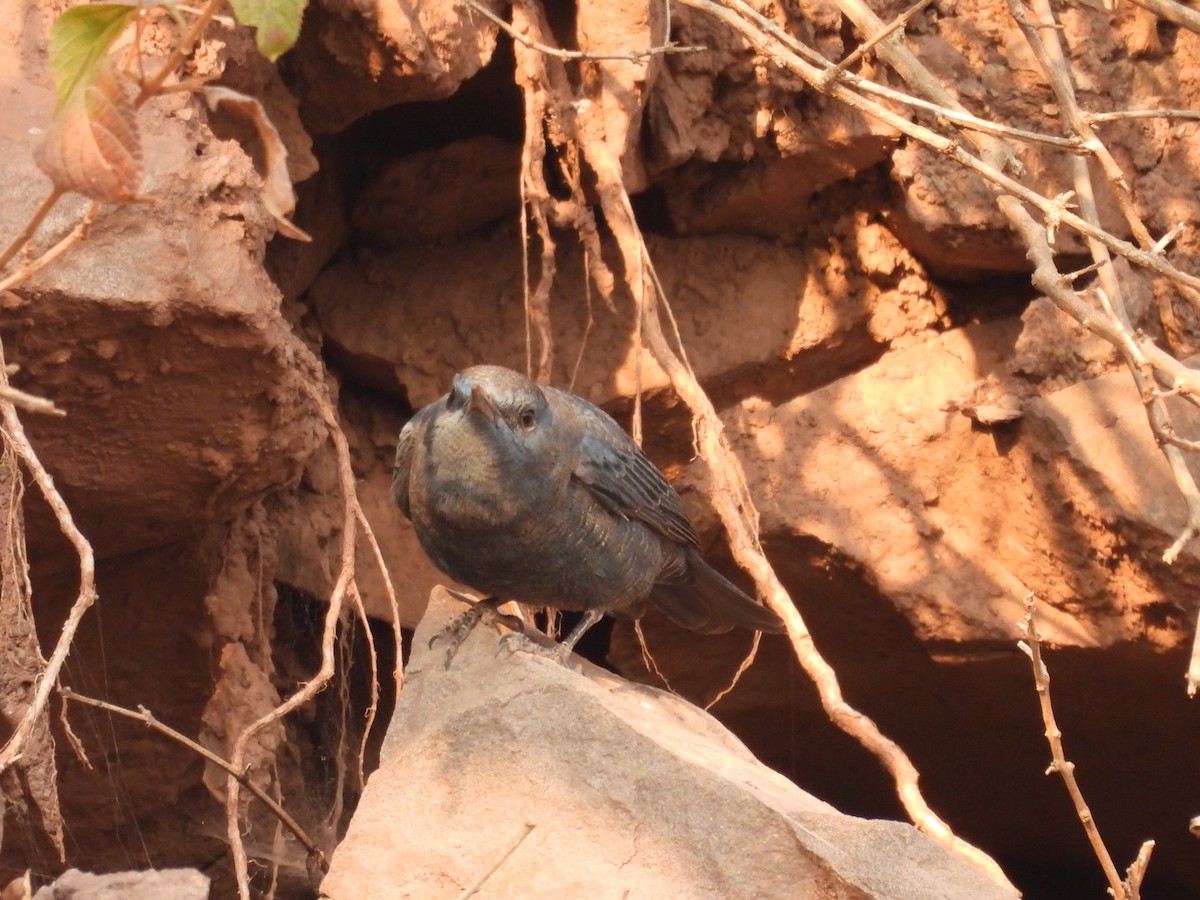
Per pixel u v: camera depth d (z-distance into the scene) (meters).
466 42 11.10
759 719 14.56
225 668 11.23
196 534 11.01
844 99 7.99
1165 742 13.29
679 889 6.57
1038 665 6.86
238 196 9.15
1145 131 13.11
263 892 12.48
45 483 7.64
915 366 13.46
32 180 8.48
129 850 12.16
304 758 13.06
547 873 6.69
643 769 6.86
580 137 11.63
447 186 13.40
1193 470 11.39
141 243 8.60
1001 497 12.50
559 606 9.45
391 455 13.72
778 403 14.04
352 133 13.20
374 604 12.94
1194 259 13.09
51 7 9.20
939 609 12.48
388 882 6.88
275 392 9.47
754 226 13.89
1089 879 16.16
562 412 9.02
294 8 4.06
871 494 12.80
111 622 11.28
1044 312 12.48
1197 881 15.16
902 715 14.23
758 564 10.38
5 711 8.05
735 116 12.81
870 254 13.62
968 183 12.73
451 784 7.05
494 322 13.51
